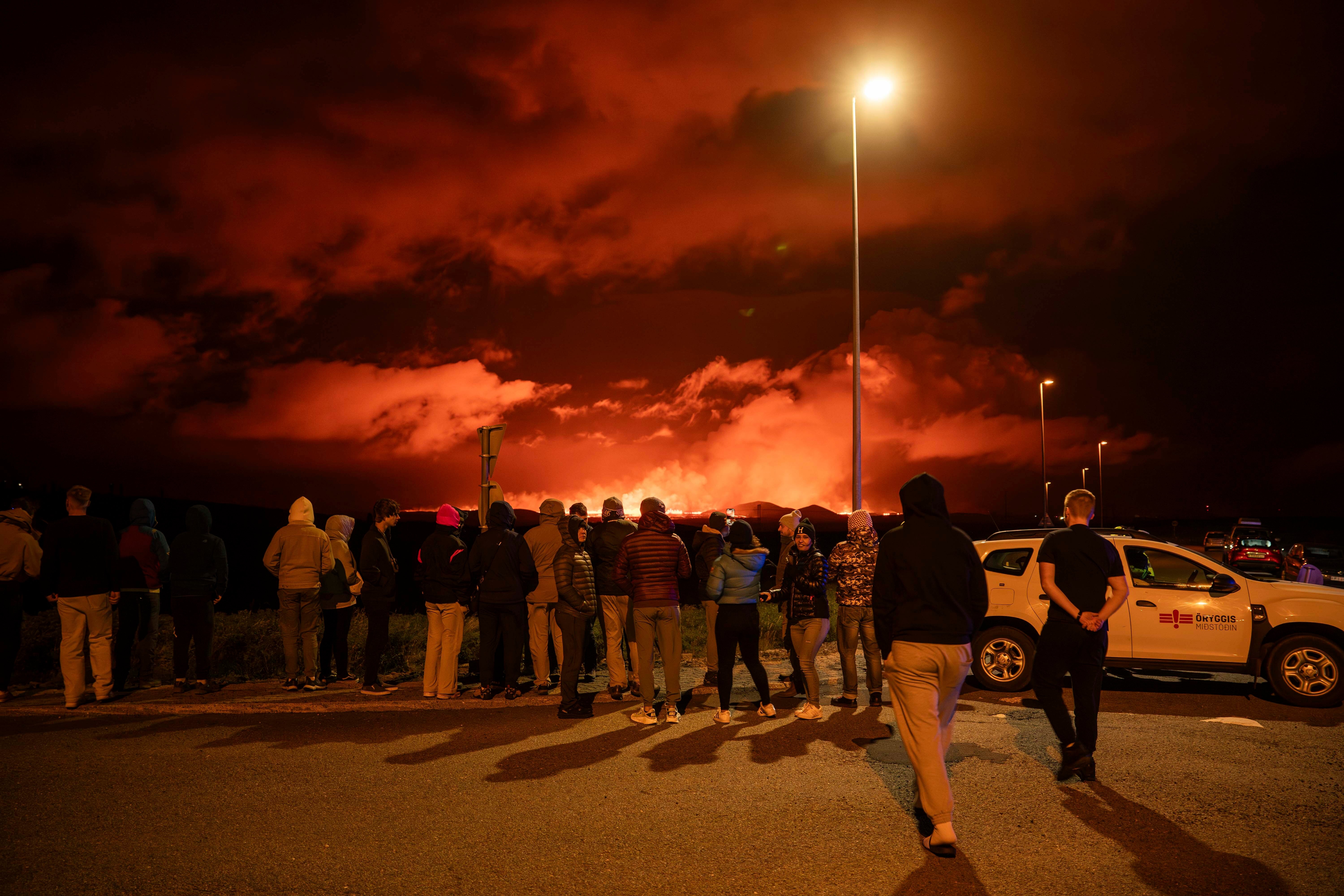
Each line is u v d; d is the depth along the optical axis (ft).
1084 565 17.51
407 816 15.23
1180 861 13.14
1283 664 25.80
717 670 27.43
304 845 13.76
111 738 20.85
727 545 22.76
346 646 28.63
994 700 26.45
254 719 22.99
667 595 22.53
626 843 13.89
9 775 17.60
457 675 26.94
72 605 24.07
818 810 15.56
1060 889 12.09
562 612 23.62
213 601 27.53
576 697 23.47
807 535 23.95
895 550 14.38
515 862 13.10
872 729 22.00
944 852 13.21
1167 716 24.12
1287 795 16.46
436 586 25.85
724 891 12.05
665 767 18.37
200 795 16.37
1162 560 27.94
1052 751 19.81
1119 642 27.12
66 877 12.45
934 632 13.94
